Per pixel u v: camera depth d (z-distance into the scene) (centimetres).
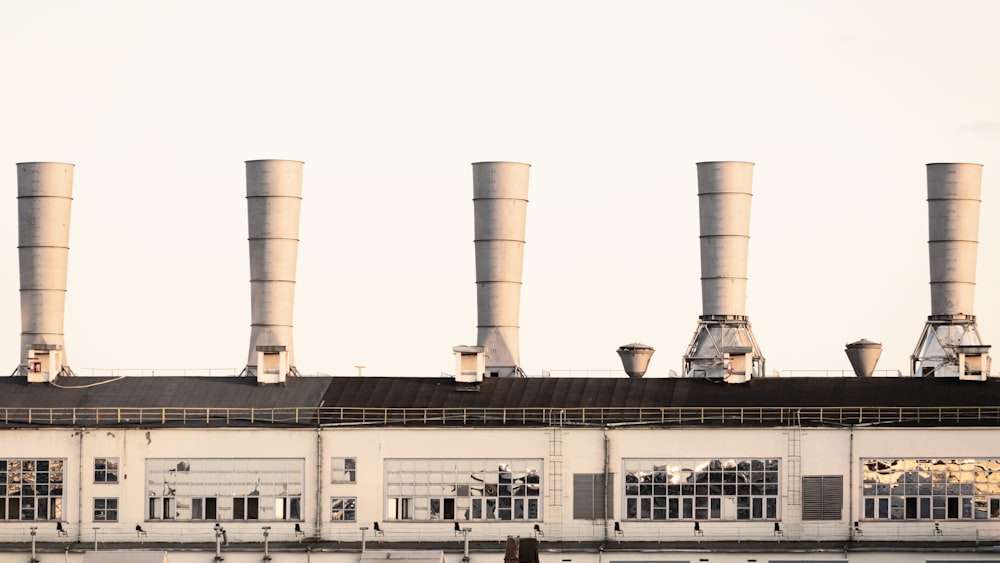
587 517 11731
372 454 11825
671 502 11744
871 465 11712
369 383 12469
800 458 11700
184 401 12312
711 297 14412
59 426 11950
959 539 11669
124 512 11881
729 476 11738
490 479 11800
